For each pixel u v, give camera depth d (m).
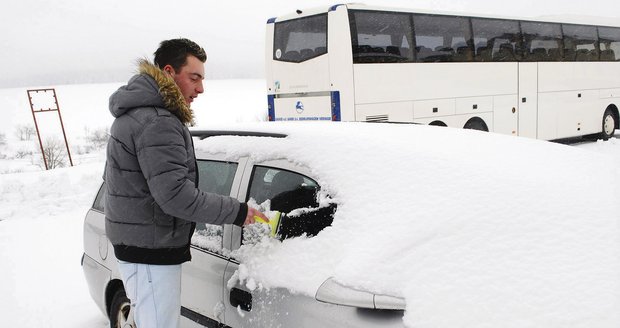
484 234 2.15
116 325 3.91
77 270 6.28
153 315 2.60
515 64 14.49
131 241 2.57
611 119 18.27
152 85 2.53
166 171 2.44
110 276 3.86
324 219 2.50
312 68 11.51
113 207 2.60
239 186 3.00
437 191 2.35
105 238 3.95
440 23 12.58
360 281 2.12
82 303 5.24
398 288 2.05
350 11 10.99
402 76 11.80
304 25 11.70
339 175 2.56
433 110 12.47
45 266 6.46
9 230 8.32
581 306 1.86
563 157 2.90
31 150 40.16
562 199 2.32
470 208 2.25
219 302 2.86
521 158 2.73
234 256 2.83
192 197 2.45
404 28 11.87
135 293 2.62
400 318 1.99
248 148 3.08
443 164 2.49
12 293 5.56
